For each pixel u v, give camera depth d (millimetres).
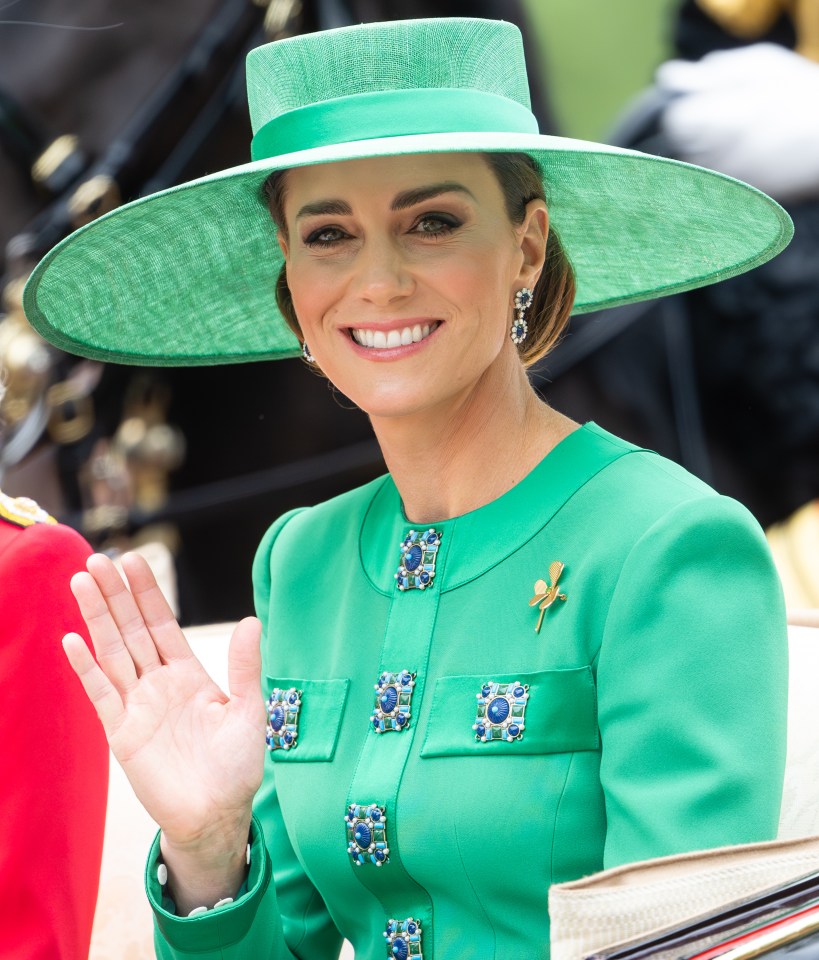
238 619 19344
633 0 19266
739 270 9195
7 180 18188
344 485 19203
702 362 19047
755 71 19125
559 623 7934
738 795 7332
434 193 8016
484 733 7871
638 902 6035
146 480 18844
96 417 18641
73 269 8898
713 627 7598
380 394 8188
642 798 7449
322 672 8789
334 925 9188
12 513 9141
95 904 9148
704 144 19125
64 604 9023
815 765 8977
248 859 8156
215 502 19156
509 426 8562
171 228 8836
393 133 8086
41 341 18219
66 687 8945
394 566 8695
